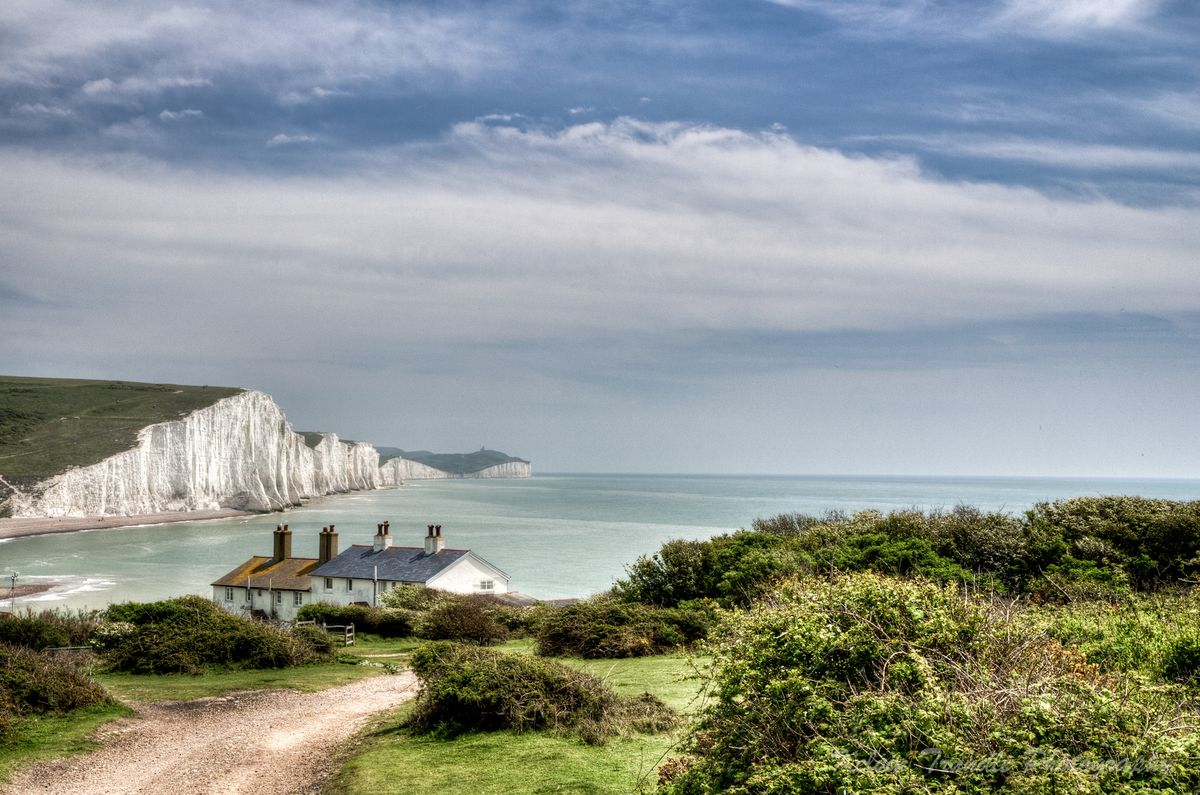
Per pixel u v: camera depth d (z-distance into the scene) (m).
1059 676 9.65
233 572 65.00
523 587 80.25
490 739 16.97
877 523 37.84
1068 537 33.38
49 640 30.44
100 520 167.25
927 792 7.72
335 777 15.88
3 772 16.23
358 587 58.47
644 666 25.20
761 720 9.71
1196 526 31.02
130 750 18.39
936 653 9.67
